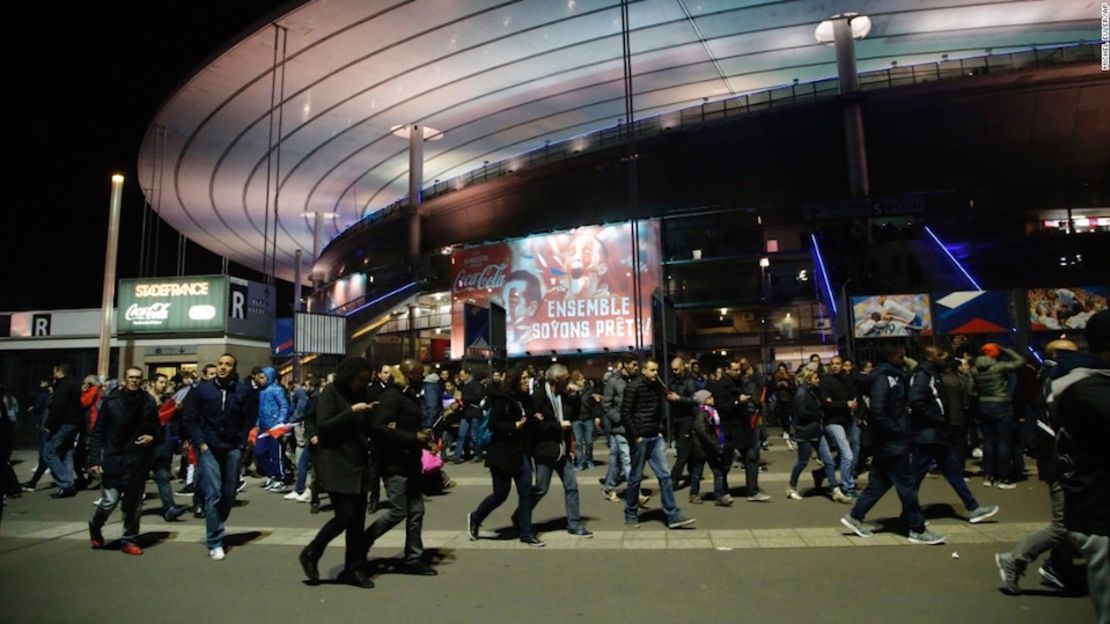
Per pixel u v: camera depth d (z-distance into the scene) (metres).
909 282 22.92
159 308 19.30
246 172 48.91
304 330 18.91
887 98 33.12
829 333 27.98
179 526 7.81
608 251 24.73
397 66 35.78
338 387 5.45
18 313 20.03
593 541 6.60
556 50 35.44
